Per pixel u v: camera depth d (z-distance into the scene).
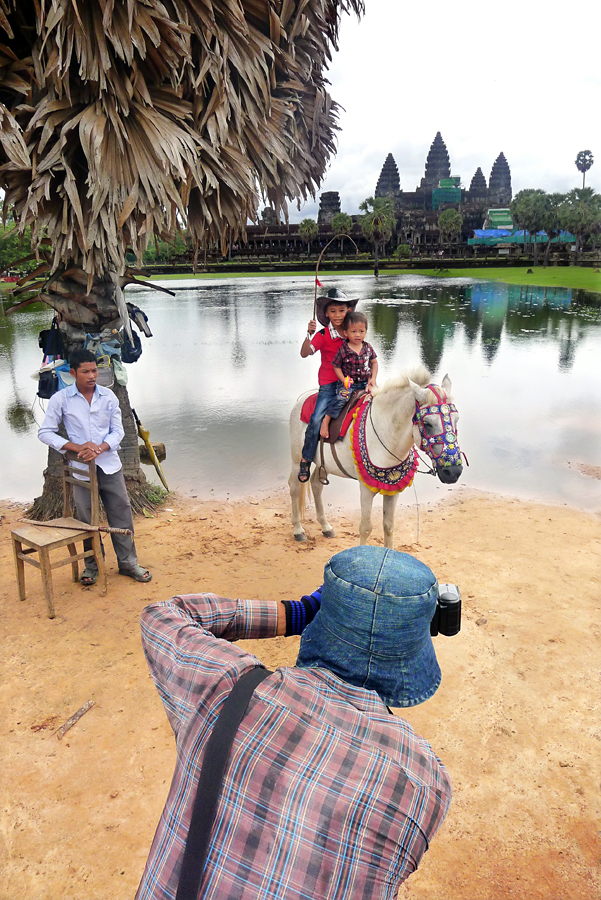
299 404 5.70
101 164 4.43
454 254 127.38
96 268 5.49
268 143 5.28
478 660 4.03
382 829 0.89
